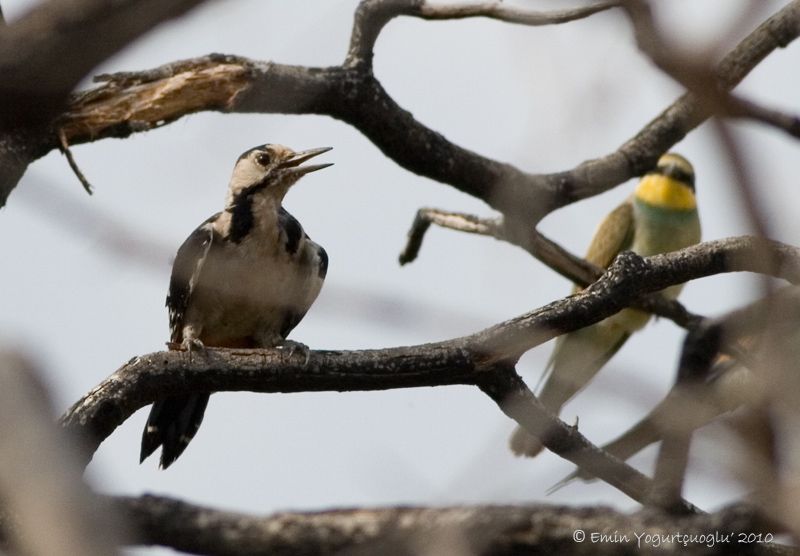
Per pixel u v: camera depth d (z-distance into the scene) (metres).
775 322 3.99
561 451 9.95
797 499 3.93
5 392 4.00
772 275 3.89
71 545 3.80
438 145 12.95
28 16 3.93
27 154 10.54
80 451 8.54
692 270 10.32
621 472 9.81
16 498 3.90
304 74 12.12
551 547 6.70
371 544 6.64
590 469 9.88
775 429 3.81
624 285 10.15
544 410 9.91
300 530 6.68
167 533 6.75
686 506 7.20
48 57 3.94
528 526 6.71
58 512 3.88
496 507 6.69
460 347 9.80
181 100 11.65
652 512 6.96
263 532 6.73
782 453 3.83
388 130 12.66
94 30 3.91
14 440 3.96
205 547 6.80
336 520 6.74
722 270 10.38
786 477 3.85
